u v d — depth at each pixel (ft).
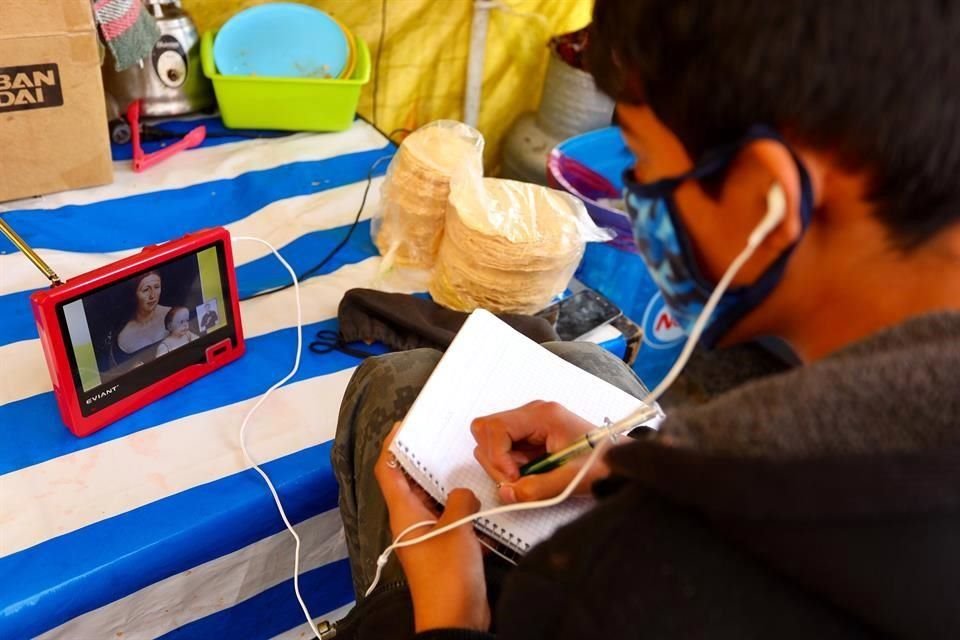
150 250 2.58
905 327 1.12
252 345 3.10
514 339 2.58
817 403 1.03
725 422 1.07
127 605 2.43
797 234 1.17
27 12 3.12
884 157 1.09
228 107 4.23
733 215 1.25
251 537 2.61
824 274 1.26
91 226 3.53
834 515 0.96
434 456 2.24
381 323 3.21
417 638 1.72
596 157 4.95
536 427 2.23
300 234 3.76
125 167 3.93
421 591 1.87
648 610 1.07
